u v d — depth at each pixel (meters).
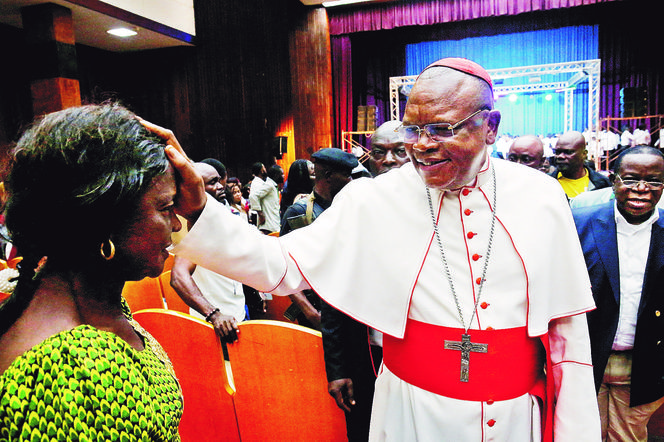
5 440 0.70
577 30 13.02
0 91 7.52
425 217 1.33
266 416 1.88
